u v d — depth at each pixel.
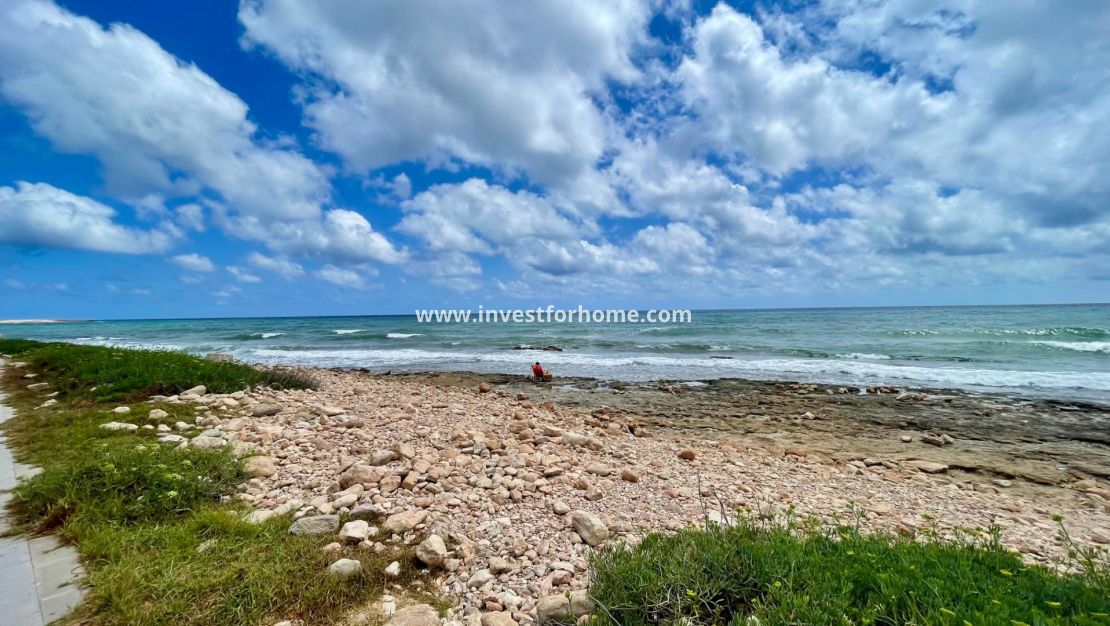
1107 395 15.05
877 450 10.16
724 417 12.95
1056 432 11.43
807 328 42.81
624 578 3.31
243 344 37.50
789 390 16.55
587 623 3.05
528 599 3.55
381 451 6.30
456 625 3.21
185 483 4.76
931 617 2.64
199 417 8.01
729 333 39.19
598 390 16.78
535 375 18.64
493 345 33.91
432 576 3.76
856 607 2.87
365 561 3.74
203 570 3.37
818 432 11.53
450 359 26.25
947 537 5.44
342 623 3.06
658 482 6.54
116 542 3.71
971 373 18.89
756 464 8.32
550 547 4.34
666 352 27.80
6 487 4.96
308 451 6.62
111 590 3.10
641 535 4.64
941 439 10.77
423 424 8.54
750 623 2.67
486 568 3.89
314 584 3.35
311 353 30.17
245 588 3.22
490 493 5.41
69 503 4.30
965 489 7.91
